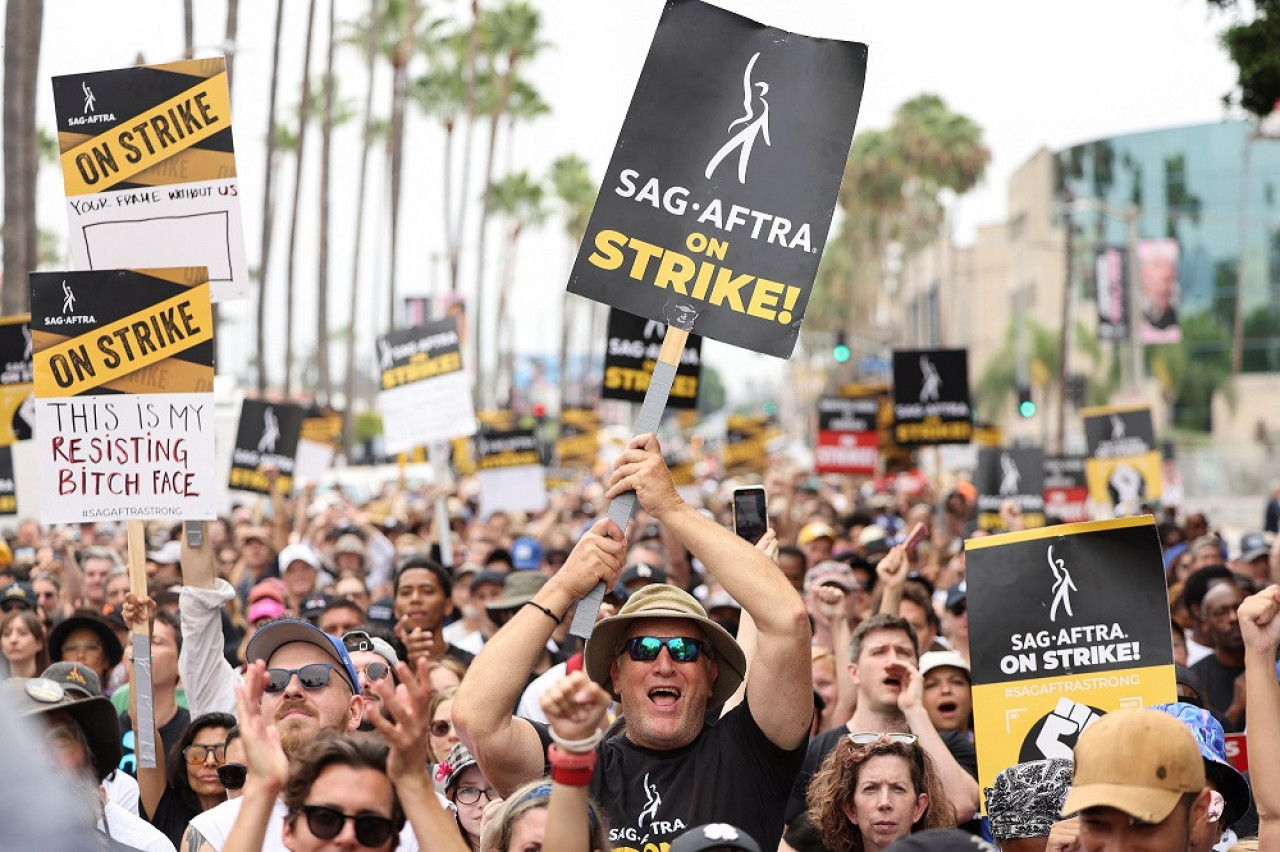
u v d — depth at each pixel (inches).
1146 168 3651.6
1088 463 878.4
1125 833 172.7
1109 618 261.0
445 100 3088.1
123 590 506.9
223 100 331.9
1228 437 3499.0
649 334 674.8
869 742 257.4
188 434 303.6
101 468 303.1
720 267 241.6
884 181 3799.2
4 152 1107.3
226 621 510.6
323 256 2370.8
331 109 2305.6
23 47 1118.4
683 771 221.9
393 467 1658.5
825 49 247.0
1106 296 2342.5
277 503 743.7
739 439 1269.7
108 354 304.8
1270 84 745.6
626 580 483.5
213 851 232.1
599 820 194.4
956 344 4222.4
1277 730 222.4
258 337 2142.0
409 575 447.5
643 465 224.8
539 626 218.4
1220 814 220.2
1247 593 498.3
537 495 906.7
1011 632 264.4
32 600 466.6
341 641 267.9
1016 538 267.1
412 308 1691.7
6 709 85.5
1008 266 4092.0
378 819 173.6
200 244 331.3
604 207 242.7
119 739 212.8
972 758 327.0
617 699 235.6
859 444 1008.9
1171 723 175.8
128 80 331.9
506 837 196.1
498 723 215.9
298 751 177.9
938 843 171.0
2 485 652.1
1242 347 3506.4
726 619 433.7
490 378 4635.8
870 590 519.8
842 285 5009.8
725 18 247.4
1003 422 3892.7
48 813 83.7
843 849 255.8
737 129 245.0
